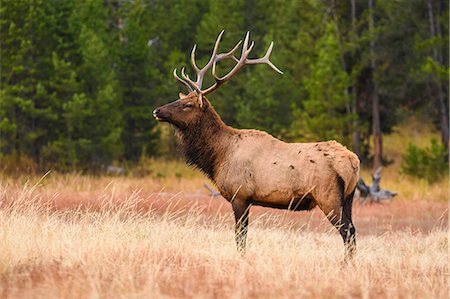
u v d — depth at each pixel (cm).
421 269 1788
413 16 6681
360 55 6662
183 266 1605
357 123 6494
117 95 6594
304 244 2080
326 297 1387
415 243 2503
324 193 1908
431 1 6700
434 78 6294
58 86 5962
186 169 6806
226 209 3634
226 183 2009
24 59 5884
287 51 6888
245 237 1989
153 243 1834
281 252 1827
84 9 6712
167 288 1379
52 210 2939
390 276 1650
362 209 4084
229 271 1568
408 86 6862
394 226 3462
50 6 6131
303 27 6756
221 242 2069
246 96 6962
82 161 6084
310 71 6800
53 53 5884
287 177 1939
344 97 6072
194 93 2081
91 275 1428
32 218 1966
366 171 6756
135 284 1381
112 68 6975
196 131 2055
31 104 5709
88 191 4081
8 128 5600
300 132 6600
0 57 5800
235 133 2042
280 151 1973
